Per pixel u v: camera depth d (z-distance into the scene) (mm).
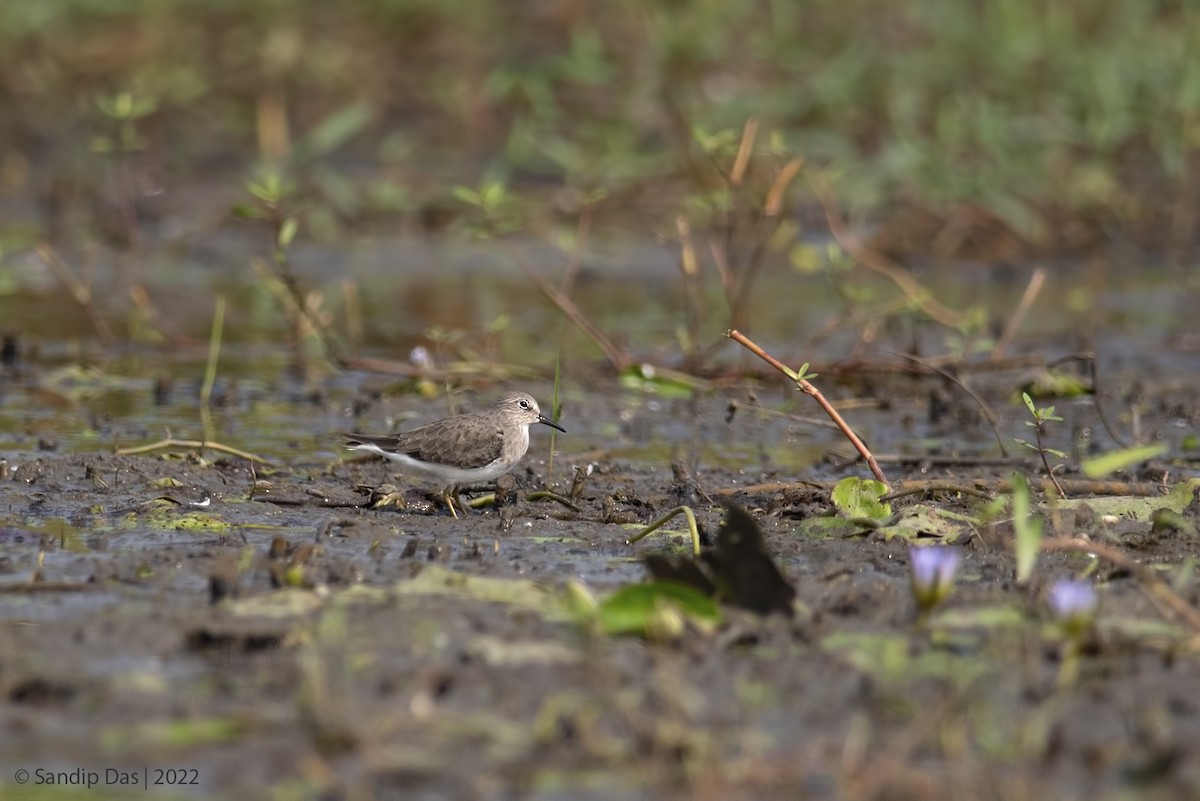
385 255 23641
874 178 23641
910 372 16984
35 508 11750
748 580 9312
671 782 7324
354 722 7809
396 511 11961
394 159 25609
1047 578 10047
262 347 18391
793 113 24859
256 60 27422
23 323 19078
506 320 17422
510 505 12039
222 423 14969
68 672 8406
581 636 8953
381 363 16625
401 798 7246
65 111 26859
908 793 7219
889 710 8055
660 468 13562
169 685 8297
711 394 16625
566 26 28250
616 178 24359
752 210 23484
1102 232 23844
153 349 18141
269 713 8000
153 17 27984
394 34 28172
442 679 8242
